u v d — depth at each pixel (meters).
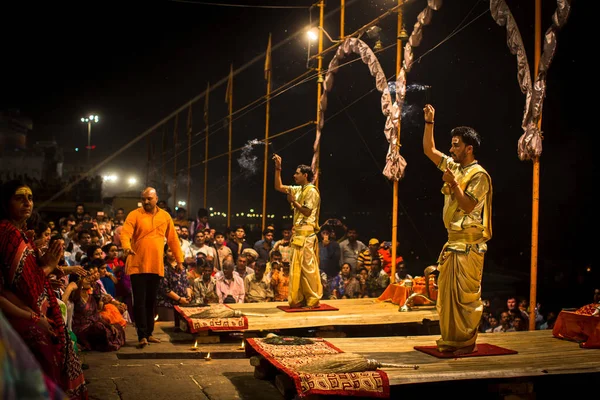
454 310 5.50
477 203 5.40
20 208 3.74
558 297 12.75
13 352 1.39
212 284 8.83
